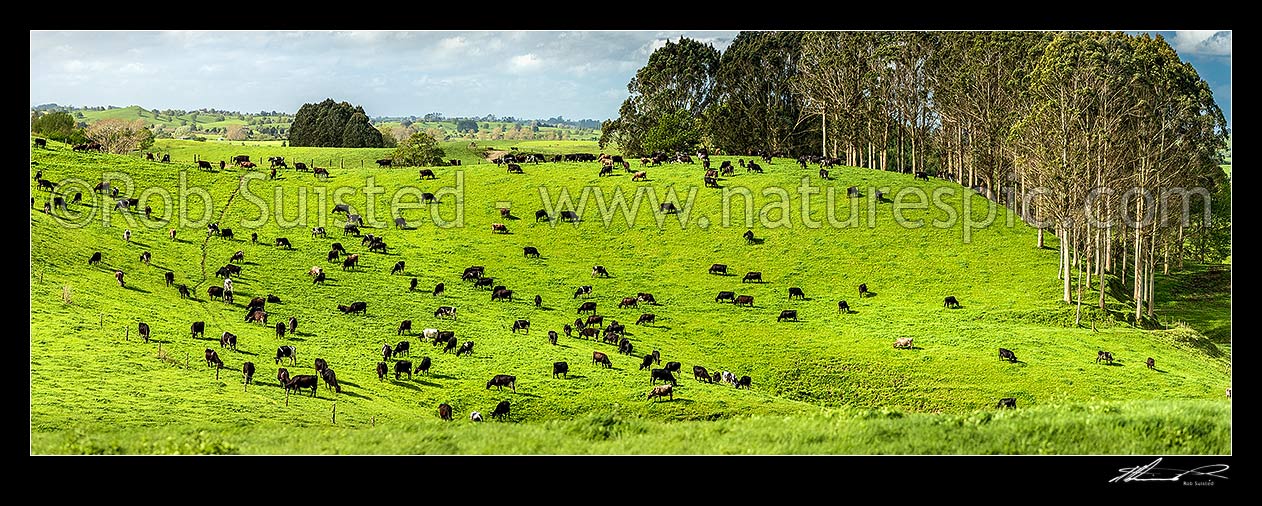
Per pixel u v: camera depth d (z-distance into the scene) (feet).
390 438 93.86
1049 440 82.07
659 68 501.56
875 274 270.67
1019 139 281.33
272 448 87.92
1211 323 277.44
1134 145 262.88
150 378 142.41
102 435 96.37
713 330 223.51
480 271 259.39
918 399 179.01
